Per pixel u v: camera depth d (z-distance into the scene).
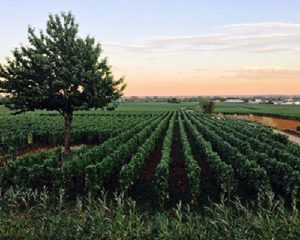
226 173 14.79
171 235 9.10
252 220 10.00
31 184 15.16
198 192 14.09
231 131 36.38
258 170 14.77
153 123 43.34
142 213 11.91
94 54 23.16
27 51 22.27
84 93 22.84
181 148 28.84
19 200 12.84
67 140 24.47
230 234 8.98
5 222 10.23
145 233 9.39
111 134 35.22
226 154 22.33
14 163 16.00
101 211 9.86
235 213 12.09
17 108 22.67
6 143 28.62
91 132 35.53
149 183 16.92
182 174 18.67
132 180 15.26
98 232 9.14
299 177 14.08
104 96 23.58
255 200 14.34
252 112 97.62
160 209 12.98
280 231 8.67
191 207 13.27
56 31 22.73
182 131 33.06
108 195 15.03
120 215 9.41
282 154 20.78
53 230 9.75
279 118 78.00
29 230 9.82
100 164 15.22
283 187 15.52
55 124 43.97
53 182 14.84
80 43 23.11
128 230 9.11
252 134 34.44
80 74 22.03
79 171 16.33
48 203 13.23
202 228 9.57
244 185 17.03
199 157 24.61
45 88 21.83
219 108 133.88
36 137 32.97
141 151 20.19
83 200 13.95
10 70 22.17
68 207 12.92
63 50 22.78
